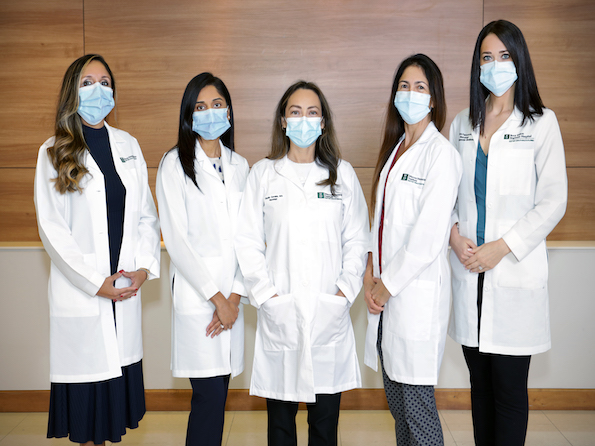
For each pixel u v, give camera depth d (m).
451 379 2.71
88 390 1.91
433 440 1.85
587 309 2.64
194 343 1.97
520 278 1.86
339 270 1.96
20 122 2.96
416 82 1.84
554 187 1.82
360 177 3.00
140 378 2.05
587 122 2.93
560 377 2.68
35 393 2.72
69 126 1.87
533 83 1.85
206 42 2.92
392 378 1.87
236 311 1.98
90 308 1.89
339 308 1.88
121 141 2.03
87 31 2.91
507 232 1.84
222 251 1.98
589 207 2.97
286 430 1.94
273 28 2.92
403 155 1.89
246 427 2.59
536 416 2.66
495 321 1.87
